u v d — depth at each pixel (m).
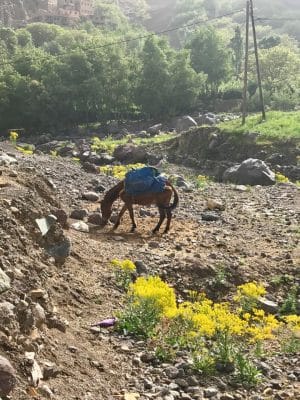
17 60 80.88
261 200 22.00
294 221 17.72
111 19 199.75
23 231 8.88
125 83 75.75
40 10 189.38
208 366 7.48
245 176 29.69
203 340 8.30
